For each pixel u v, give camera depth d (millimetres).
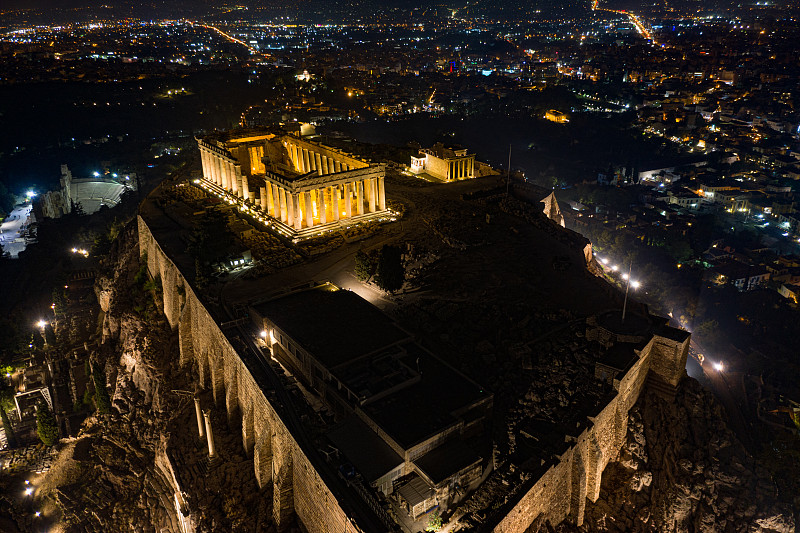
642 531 63688
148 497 91500
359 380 67062
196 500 76125
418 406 64312
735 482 65562
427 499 54875
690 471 66625
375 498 54812
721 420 71125
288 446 64438
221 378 87875
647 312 84562
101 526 94438
